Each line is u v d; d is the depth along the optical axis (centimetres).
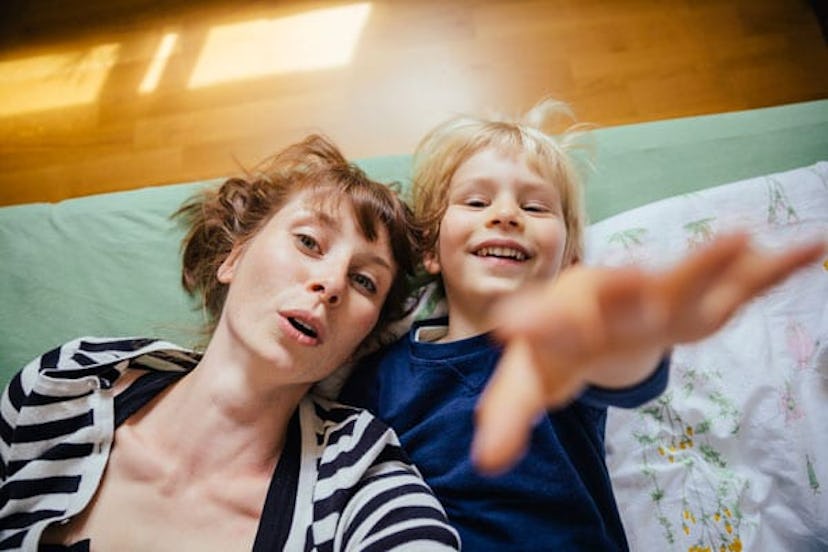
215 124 147
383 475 68
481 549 71
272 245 71
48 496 65
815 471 81
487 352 77
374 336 88
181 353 76
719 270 23
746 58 144
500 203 80
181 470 68
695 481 84
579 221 93
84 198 111
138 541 64
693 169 108
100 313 98
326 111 145
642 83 143
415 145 140
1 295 100
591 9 151
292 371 67
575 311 22
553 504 72
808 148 107
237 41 156
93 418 69
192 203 105
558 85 144
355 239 75
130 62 156
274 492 68
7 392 72
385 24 154
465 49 149
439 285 93
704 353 90
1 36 162
